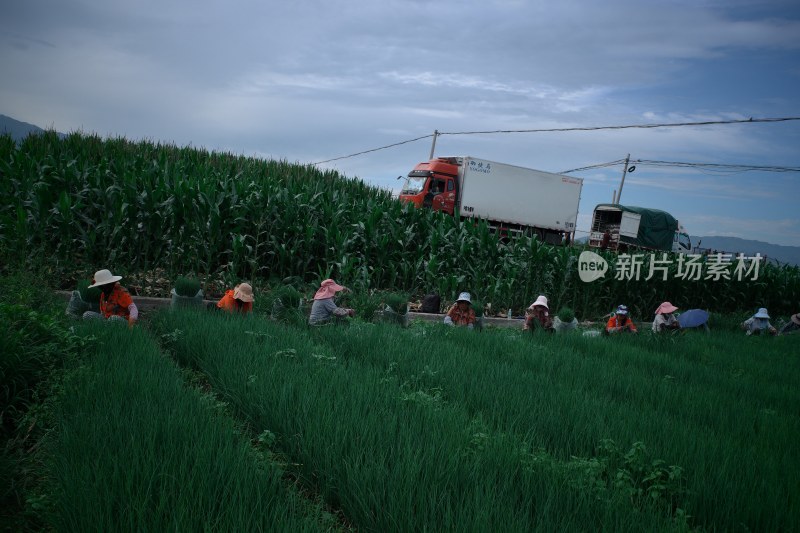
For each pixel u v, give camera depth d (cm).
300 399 612
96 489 387
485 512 395
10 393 604
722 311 2833
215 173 2183
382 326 1219
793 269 3142
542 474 486
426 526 389
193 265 1600
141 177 1733
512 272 1992
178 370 775
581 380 917
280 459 533
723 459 569
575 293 2186
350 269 1686
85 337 740
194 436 494
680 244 4819
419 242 2089
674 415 765
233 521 368
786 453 616
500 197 3562
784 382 1124
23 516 427
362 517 422
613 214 4406
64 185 1623
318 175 2933
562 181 3747
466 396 741
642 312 2544
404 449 491
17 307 691
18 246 1330
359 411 595
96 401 558
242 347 848
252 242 1738
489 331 1431
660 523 429
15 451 520
